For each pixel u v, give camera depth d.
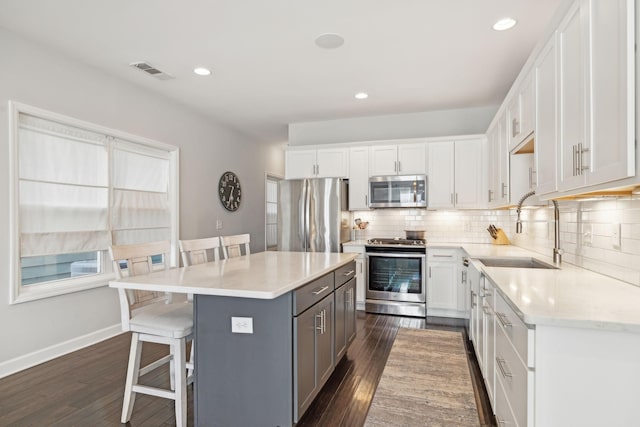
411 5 2.40
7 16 2.51
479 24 2.64
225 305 1.95
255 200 6.52
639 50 1.08
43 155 3.02
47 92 2.99
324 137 5.36
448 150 4.54
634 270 1.74
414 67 3.40
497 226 4.58
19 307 2.79
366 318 4.25
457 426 2.06
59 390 2.45
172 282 1.96
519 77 2.51
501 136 3.35
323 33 2.77
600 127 1.31
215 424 1.97
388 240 4.73
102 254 3.57
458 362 2.94
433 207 4.58
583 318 1.22
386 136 5.09
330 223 4.64
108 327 3.52
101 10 2.45
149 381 2.58
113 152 3.67
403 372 2.76
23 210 2.88
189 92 4.08
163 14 2.50
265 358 1.90
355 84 3.85
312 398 2.14
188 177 4.68
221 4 2.38
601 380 1.23
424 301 4.30
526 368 1.33
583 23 1.45
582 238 2.32
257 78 3.67
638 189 1.55
